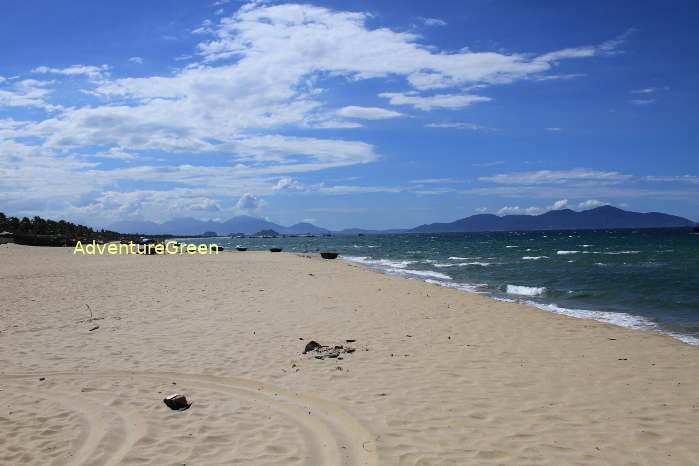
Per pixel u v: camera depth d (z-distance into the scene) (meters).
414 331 9.27
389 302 12.98
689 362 7.18
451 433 4.61
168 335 8.73
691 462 4.03
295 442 4.45
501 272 25.27
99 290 14.71
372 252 56.38
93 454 4.20
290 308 11.72
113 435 4.58
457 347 8.05
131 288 15.20
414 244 86.50
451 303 13.02
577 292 16.62
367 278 19.94
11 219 67.00
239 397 5.63
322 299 13.32
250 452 4.25
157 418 5.00
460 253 48.84
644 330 10.59
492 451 4.23
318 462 4.05
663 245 55.97
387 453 4.21
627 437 4.52
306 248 77.00
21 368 6.74
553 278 21.67
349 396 5.64
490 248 60.41
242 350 7.69
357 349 7.83
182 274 19.75
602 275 21.97
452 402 5.43
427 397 5.59
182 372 6.57
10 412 5.15
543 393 5.75
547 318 10.90
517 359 7.31
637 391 5.84
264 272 21.34
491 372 6.61
